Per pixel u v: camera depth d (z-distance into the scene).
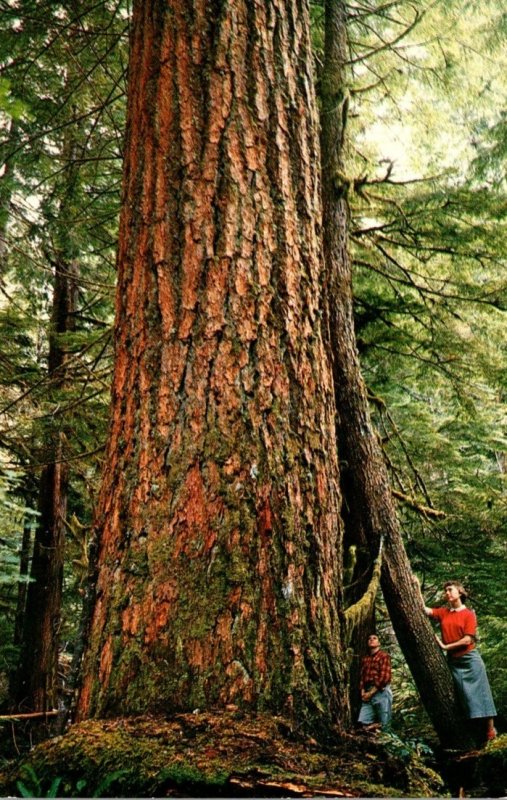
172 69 2.42
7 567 5.70
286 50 2.57
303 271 2.35
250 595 1.89
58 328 9.19
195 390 2.07
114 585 1.94
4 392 7.08
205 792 1.46
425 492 6.79
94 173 6.55
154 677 1.79
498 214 6.19
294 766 1.57
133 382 2.15
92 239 7.12
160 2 2.54
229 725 1.67
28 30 5.12
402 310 7.16
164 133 2.36
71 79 5.75
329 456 2.24
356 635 5.19
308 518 2.08
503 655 7.46
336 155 6.04
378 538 5.39
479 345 6.94
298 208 2.41
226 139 2.32
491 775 2.79
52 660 8.70
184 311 2.15
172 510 1.95
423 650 5.26
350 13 6.52
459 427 8.34
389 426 8.05
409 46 6.30
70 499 10.47
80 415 6.98
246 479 2.00
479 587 7.58
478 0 6.04
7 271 8.23
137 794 1.45
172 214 2.26
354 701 5.24
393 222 6.64
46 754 1.61
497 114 7.04
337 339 5.71
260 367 2.13
